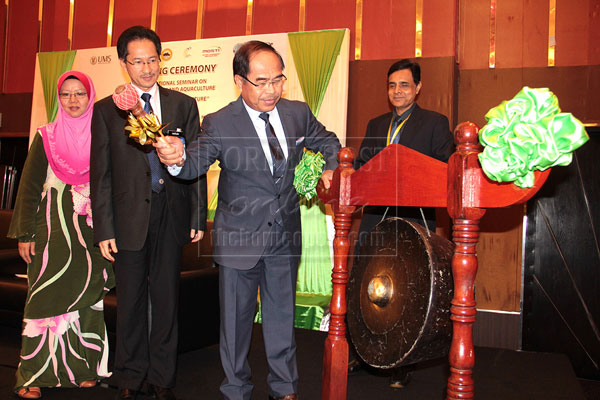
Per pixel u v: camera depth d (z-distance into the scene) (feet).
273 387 8.08
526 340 16.05
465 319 5.05
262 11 18.85
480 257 16.48
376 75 17.35
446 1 16.72
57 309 9.81
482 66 16.70
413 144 10.59
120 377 9.05
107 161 9.02
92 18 21.01
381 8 17.43
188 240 9.39
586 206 15.74
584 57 15.79
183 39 19.83
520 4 16.40
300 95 17.28
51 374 9.83
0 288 13.03
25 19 22.47
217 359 12.69
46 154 9.87
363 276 6.57
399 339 5.75
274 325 8.13
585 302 15.61
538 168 4.38
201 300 12.40
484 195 4.98
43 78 20.54
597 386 14.47
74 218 10.06
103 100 9.20
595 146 15.83
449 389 5.12
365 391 10.36
